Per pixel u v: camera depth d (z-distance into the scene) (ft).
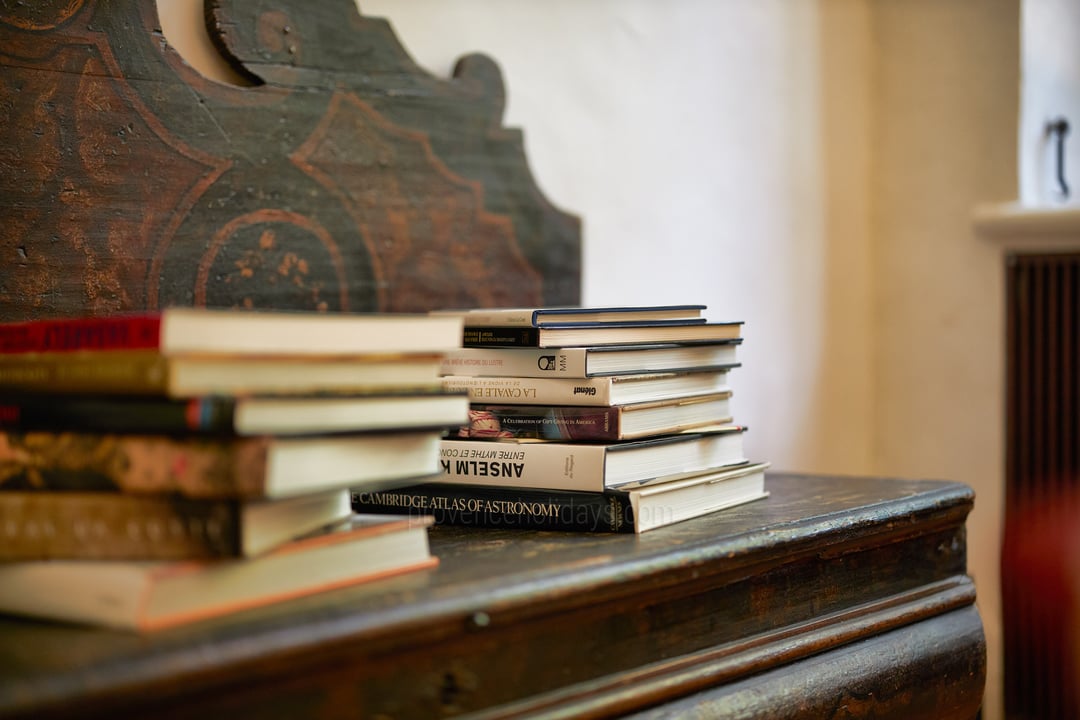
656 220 5.69
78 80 3.35
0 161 3.18
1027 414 6.52
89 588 1.94
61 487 2.15
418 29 4.57
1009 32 6.55
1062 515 6.37
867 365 7.18
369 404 2.27
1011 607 6.59
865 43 7.12
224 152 3.72
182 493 2.01
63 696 1.59
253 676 1.82
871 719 3.11
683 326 3.30
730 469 3.34
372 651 2.00
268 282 3.85
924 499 3.53
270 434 1.99
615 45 5.46
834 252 6.92
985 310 6.70
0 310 3.18
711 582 2.74
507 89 4.95
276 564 2.09
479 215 4.62
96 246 3.40
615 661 2.50
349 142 4.10
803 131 6.65
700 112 5.94
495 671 2.25
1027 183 6.64
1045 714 6.46
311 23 3.98
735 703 2.73
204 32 3.76
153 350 2.00
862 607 3.26
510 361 3.12
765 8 6.35
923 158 6.95
